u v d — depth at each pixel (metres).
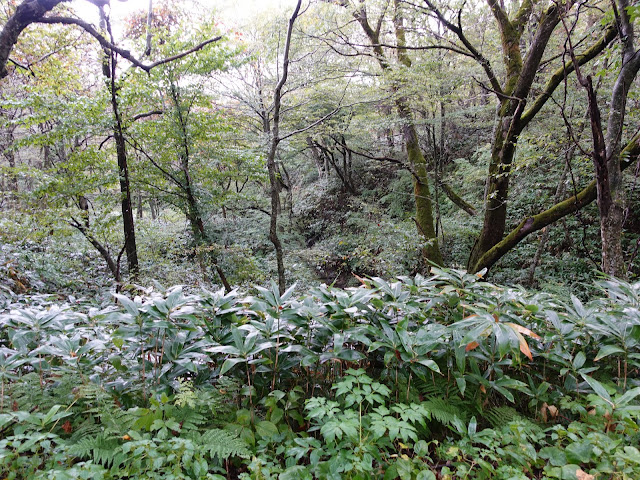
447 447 1.71
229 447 1.55
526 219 5.95
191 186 6.82
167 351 1.90
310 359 1.83
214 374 2.04
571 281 7.41
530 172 8.51
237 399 2.03
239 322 2.16
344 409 1.80
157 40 6.57
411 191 12.01
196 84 6.44
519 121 5.89
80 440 1.47
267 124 11.36
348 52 8.61
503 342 1.62
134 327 1.83
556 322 2.06
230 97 10.77
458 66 8.17
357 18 7.38
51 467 1.40
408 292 2.31
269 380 2.04
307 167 16.73
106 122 6.05
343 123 10.82
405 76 7.25
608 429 1.69
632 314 2.00
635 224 7.45
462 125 10.06
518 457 1.51
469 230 8.58
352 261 8.75
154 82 6.27
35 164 11.36
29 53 7.41
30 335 1.88
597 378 2.12
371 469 1.42
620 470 1.39
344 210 13.72
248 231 11.04
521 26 6.28
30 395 1.74
